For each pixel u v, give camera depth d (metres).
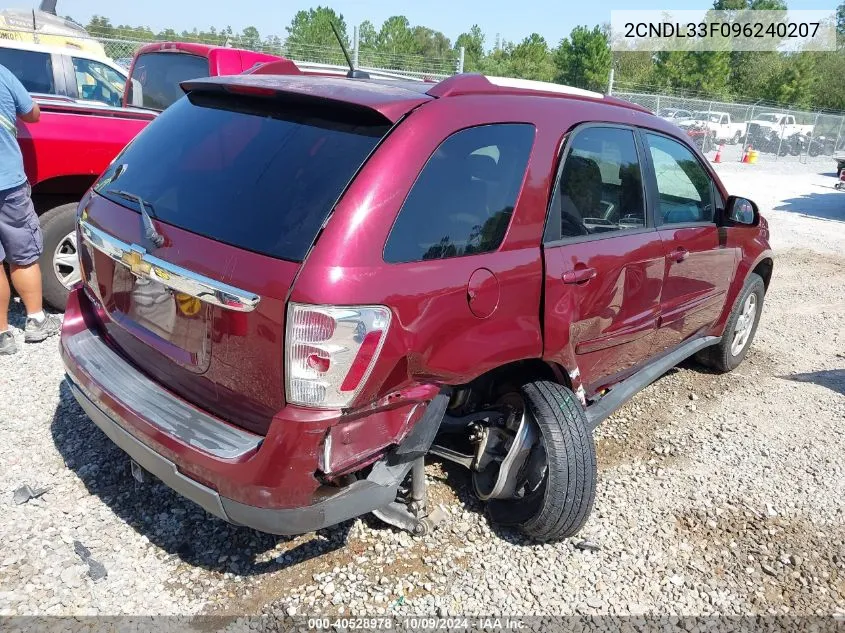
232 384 2.39
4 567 2.72
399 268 2.34
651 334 3.92
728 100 51.47
